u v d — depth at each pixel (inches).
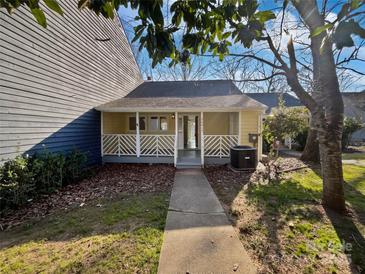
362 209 162.6
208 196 199.6
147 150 376.8
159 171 309.1
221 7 74.7
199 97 414.9
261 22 77.9
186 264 101.3
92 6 60.3
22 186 181.6
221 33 86.9
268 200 184.4
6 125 187.3
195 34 82.5
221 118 468.8
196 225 141.0
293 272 96.4
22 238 128.3
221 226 139.4
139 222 145.9
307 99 152.9
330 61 147.1
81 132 309.9
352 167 313.4
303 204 172.9
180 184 242.2
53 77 249.6
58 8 51.9
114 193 212.7
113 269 98.3
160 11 59.5
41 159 215.3
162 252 110.7
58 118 259.1
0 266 102.1
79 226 141.9
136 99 415.2
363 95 654.5
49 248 116.7
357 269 98.3
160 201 186.5
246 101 371.2
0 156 181.3
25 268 100.3
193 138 492.1
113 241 121.8
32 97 217.8
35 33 221.1
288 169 300.2
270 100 807.7
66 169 249.3
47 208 176.9
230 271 96.4
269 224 140.9
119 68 447.8
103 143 367.6
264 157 358.6
